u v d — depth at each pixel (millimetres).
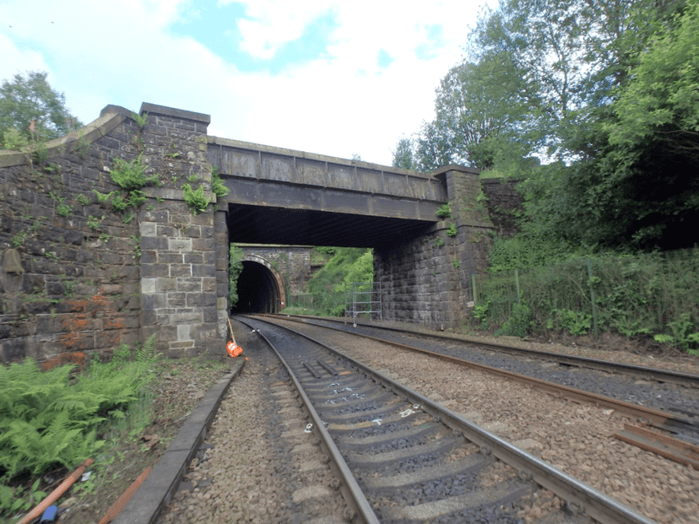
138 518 2900
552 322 11648
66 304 7746
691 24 7496
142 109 10164
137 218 9766
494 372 7270
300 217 15227
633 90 8336
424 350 10180
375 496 3324
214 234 11117
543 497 3121
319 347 12945
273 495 3447
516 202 18094
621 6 11336
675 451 3664
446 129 34500
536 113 12914
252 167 12617
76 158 8359
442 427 4781
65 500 3516
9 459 3791
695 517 2742
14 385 4566
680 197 9812
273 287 45344
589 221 11969
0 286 6375
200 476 3867
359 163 14922
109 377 6551
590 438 4215
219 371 8977
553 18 13008
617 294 9953
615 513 2662
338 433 4941
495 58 14430
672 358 8219
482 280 15617
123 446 4633
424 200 16953
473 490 3334
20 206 6902
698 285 8430
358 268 32375
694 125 7730
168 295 9883
